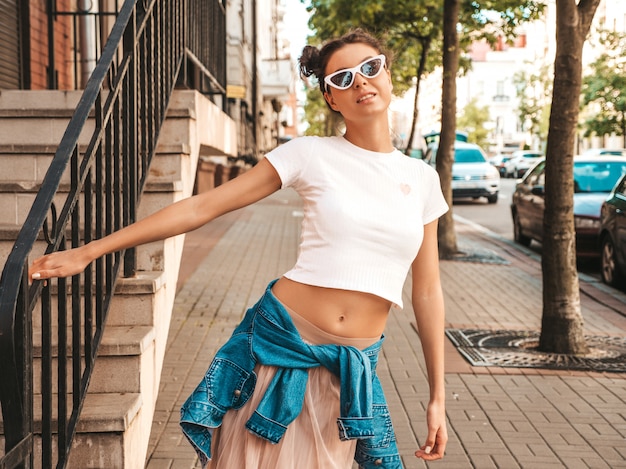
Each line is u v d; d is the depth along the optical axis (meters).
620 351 6.73
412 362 6.32
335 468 2.28
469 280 10.54
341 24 14.65
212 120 6.28
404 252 2.28
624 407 5.25
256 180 2.27
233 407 2.27
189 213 2.22
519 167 48.97
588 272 11.54
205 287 9.37
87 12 8.08
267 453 2.24
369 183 2.27
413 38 16.75
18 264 2.27
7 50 7.81
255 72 28.02
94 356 3.26
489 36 14.50
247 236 14.93
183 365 6.05
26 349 2.33
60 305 2.89
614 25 36.19
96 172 3.37
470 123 71.81
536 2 13.31
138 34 4.04
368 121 2.28
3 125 4.91
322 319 2.27
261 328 2.29
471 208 23.81
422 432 4.74
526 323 7.90
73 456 3.11
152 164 4.57
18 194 4.33
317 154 2.28
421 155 27.73
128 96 3.89
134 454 3.27
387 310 2.37
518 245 14.89
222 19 8.42
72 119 2.97
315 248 2.27
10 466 2.16
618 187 10.38
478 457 4.34
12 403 2.23
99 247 2.17
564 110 6.50
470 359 6.37
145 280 3.70
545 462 4.28
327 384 2.29
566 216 6.61
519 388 5.65
